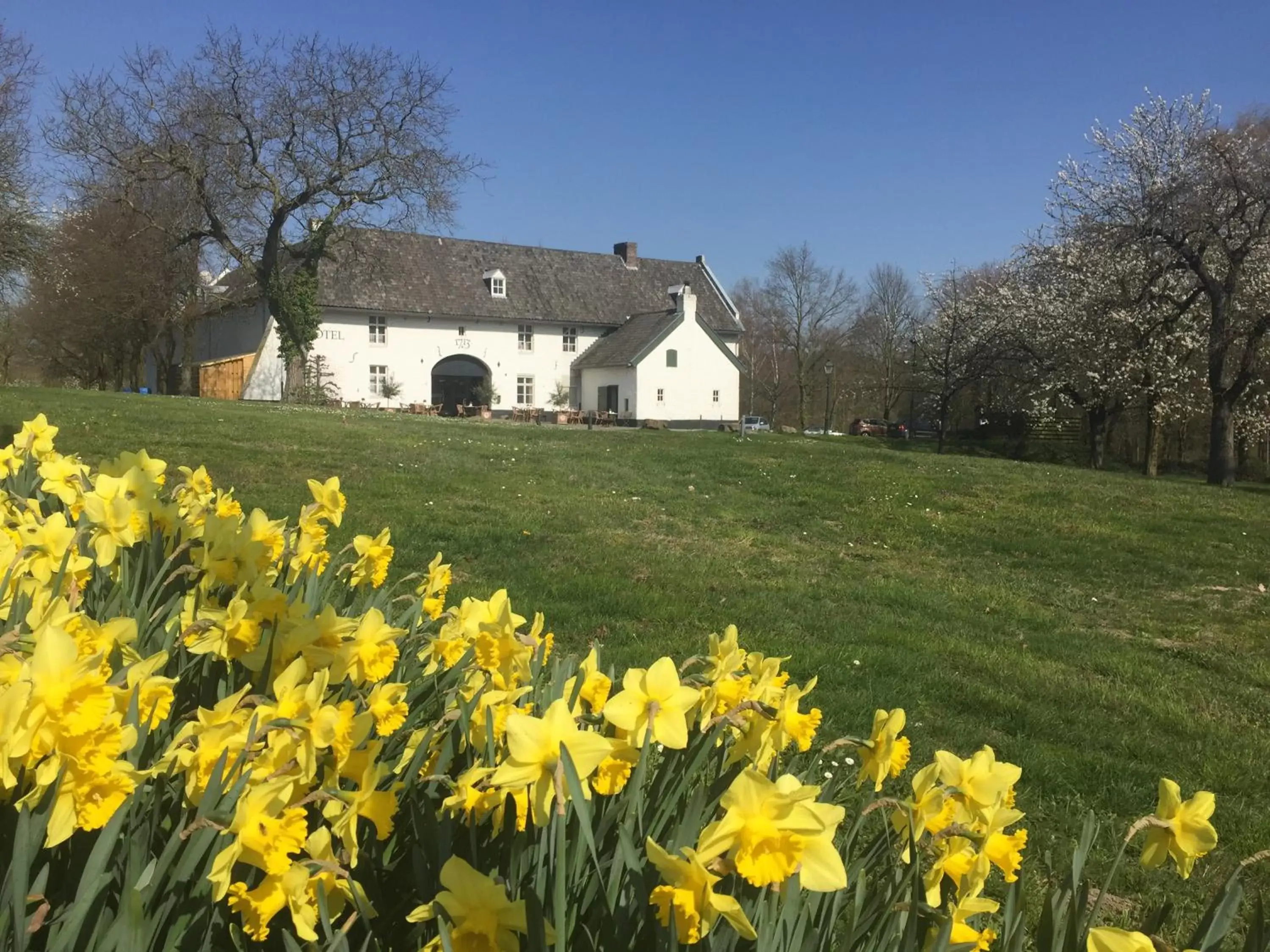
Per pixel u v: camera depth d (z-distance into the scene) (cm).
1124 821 392
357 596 297
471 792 151
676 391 4641
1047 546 1097
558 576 732
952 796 166
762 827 122
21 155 2606
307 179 3375
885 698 517
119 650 173
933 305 4884
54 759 125
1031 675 592
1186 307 2780
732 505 1234
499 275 4659
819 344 6341
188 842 142
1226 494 1708
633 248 5300
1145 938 131
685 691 153
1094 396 3186
